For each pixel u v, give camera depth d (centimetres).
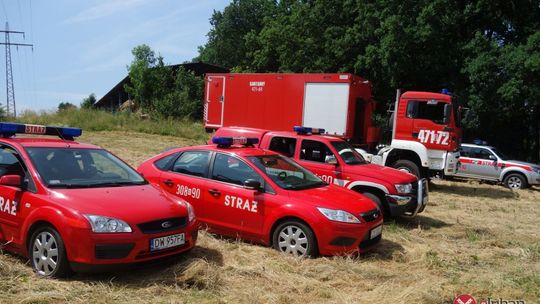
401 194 834
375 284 532
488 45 1958
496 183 1662
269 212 629
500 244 755
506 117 2072
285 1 3256
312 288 505
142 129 2572
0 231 553
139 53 3722
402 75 2219
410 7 2077
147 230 497
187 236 537
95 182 562
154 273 523
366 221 621
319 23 2566
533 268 616
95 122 2627
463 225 905
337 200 630
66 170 564
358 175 862
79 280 490
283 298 475
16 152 568
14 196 534
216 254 602
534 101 1844
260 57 3488
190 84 3625
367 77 2405
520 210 1145
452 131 1271
